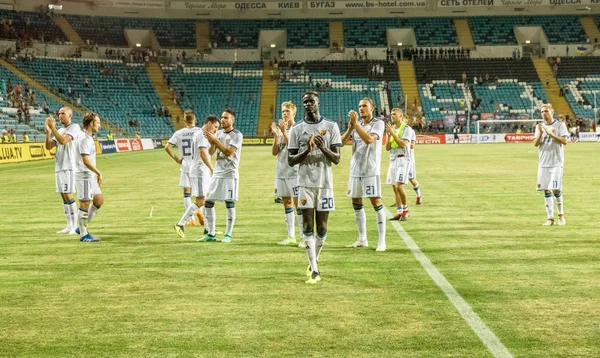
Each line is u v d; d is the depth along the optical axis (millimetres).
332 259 8812
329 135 7590
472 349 5164
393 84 66188
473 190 18469
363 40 70188
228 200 10367
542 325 5758
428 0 71375
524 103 63938
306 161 7559
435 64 68312
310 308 6367
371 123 9562
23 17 62125
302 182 7566
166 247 9938
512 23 70812
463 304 6441
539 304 6434
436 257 8883
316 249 7805
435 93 65188
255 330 5699
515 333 5547
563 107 63500
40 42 60906
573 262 8477
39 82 55844
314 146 7520
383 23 71438
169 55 68625
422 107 63844
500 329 5656
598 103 63875
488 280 7477
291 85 66188
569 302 6492
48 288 7309
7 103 46406
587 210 13914
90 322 5992
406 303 6508
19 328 5832
